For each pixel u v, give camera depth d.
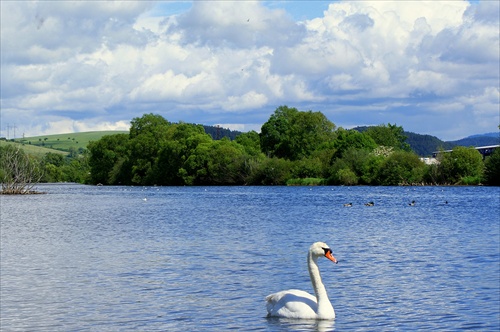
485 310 23.11
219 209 86.56
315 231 53.84
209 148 181.88
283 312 21.39
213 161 179.88
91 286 28.55
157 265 34.38
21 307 24.47
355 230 54.72
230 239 47.53
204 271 31.98
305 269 32.25
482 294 25.91
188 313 22.89
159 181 192.88
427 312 22.75
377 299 24.97
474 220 64.81
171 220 68.25
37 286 28.78
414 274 30.73
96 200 118.00
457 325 21.05
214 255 38.06
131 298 25.72
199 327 20.95
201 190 154.75
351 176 161.75
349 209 84.00
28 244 46.50
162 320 22.05
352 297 25.36
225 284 28.36
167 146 188.88
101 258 37.94
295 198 112.88
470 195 111.94
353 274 30.72
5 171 154.38
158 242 46.19
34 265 35.47
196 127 199.38
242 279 29.55
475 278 29.64
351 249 40.81
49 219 72.75
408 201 99.50
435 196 110.94
